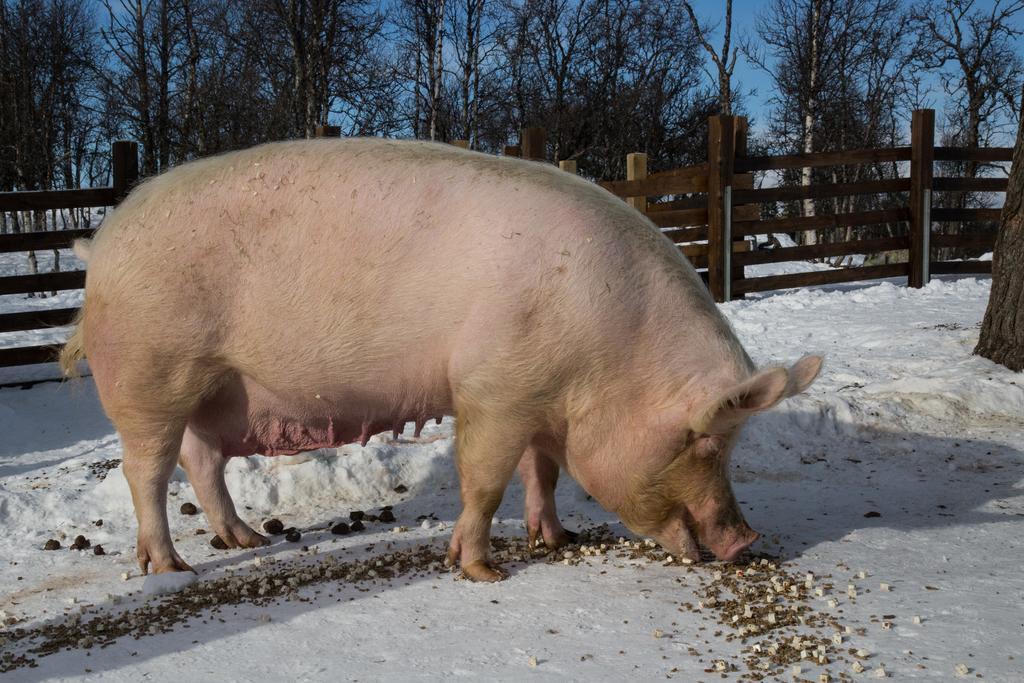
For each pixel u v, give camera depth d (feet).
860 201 135.95
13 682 12.10
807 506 19.03
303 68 85.97
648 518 14.99
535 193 14.56
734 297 47.32
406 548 17.29
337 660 12.25
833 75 129.18
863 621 12.62
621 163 119.03
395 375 14.92
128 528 19.24
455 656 12.16
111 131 111.45
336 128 40.14
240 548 17.80
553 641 12.51
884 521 17.85
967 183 50.98
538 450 16.29
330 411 15.94
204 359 15.46
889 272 50.57
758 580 14.57
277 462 21.42
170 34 93.91
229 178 15.35
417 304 14.37
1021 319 28.63
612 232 14.51
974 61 120.78
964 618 12.52
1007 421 25.04
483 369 14.16
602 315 14.03
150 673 12.19
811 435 23.99
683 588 14.42
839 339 36.04
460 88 111.86
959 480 20.58
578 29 118.01
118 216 15.93
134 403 15.80
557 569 15.60
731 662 11.50
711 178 46.03
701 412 13.60
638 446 14.46
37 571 17.08
